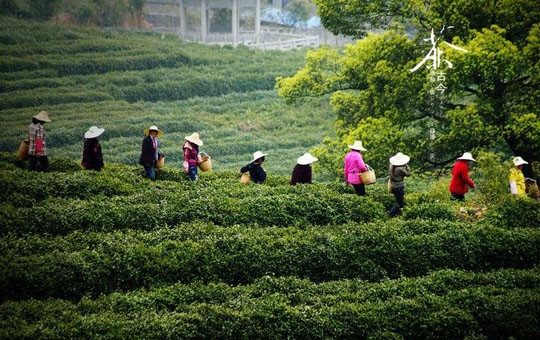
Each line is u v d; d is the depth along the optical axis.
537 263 34.78
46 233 32.25
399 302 29.12
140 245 31.53
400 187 39.53
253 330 27.08
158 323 26.25
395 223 36.31
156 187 40.09
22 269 28.36
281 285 30.16
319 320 27.78
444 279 31.53
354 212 38.56
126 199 37.12
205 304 27.86
